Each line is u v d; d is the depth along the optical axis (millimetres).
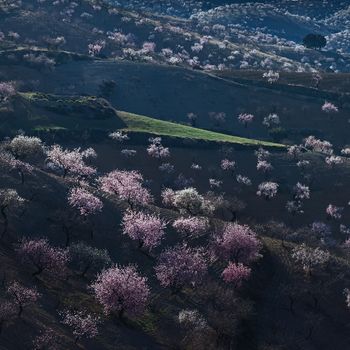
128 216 91000
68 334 61875
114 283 69188
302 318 80312
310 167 165250
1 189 89438
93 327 62406
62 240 84438
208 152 166625
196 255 81688
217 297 78500
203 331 71375
